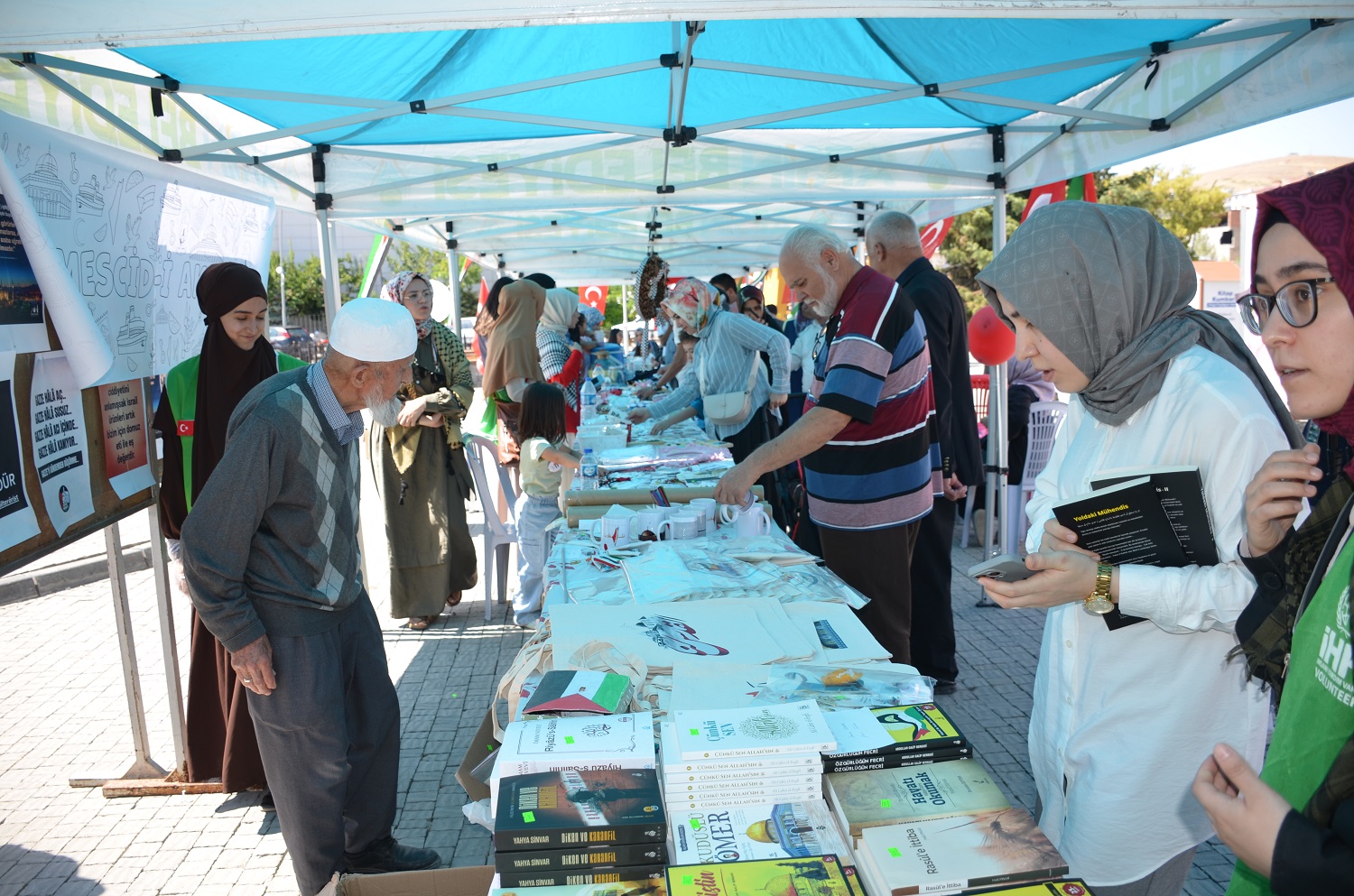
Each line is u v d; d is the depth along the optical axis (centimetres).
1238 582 144
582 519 323
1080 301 156
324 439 240
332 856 257
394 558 502
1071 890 118
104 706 431
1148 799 162
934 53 440
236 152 430
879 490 318
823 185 608
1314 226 100
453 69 434
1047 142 514
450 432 502
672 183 600
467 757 209
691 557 259
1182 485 147
